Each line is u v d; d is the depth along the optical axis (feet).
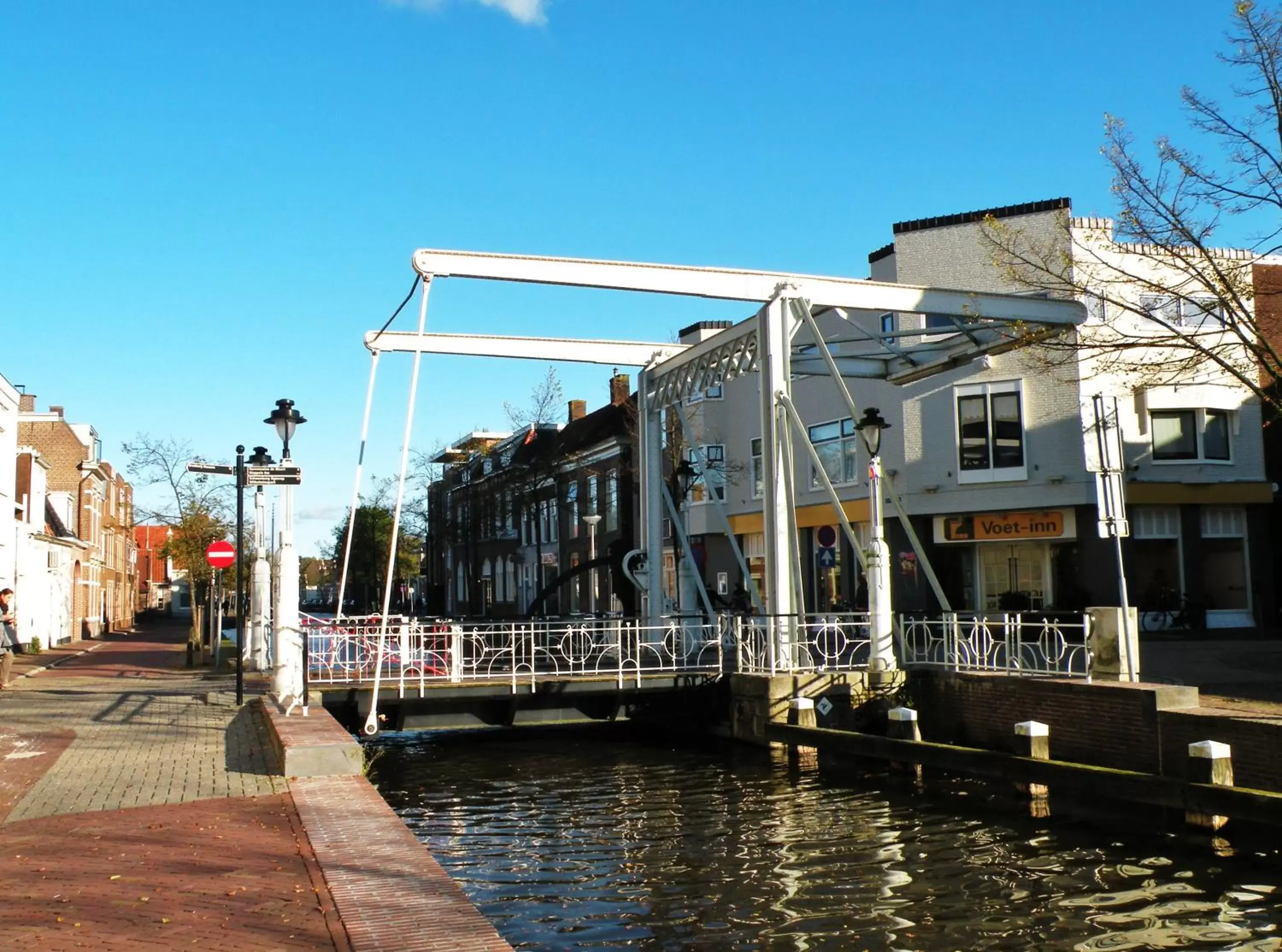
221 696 57.57
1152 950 25.75
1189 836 36.01
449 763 55.16
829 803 42.88
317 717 39.91
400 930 17.04
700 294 56.13
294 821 25.35
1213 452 86.94
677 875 32.40
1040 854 34.19
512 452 138.72
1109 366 57.98
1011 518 86.63
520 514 132.16
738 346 60.90
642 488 69.56
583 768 52.90
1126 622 45.03
